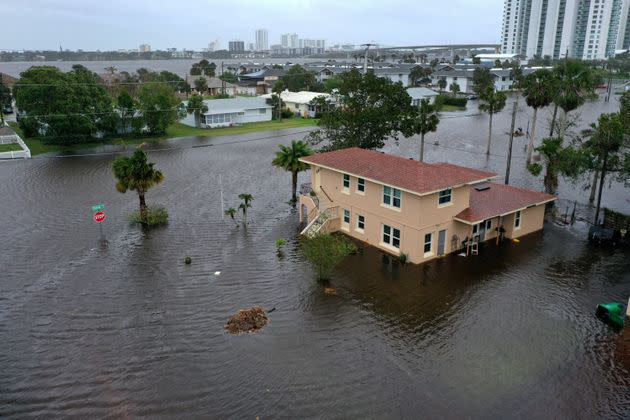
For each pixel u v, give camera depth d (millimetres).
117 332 24703
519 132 80375
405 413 19062
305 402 19719
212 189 49750
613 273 30656
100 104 73688
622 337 24016
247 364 22094
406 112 51156
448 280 29812
